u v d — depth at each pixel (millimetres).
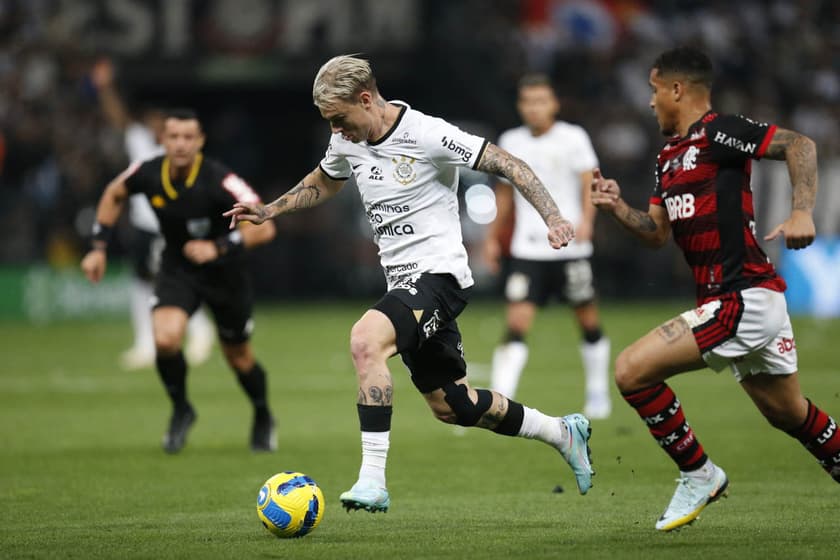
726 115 19266
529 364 54344
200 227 29484
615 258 90500
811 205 18234
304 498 19641
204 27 81875
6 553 18547
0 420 37219
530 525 20844
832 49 99750
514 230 36625
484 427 21500
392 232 21000
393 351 20266
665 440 19422
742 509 22156
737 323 19062
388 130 20578
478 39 90375
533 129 36781
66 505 23344
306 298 94438
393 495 24484
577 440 21578
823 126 95312
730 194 19188
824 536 19406
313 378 48875
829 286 81062
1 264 77188
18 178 81375
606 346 37750
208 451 31016
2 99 83750
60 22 84312
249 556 18109
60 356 57375
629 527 20531
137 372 51000
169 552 18500
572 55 94438
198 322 55594
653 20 97812
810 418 19859
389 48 82312
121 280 82625
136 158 47906
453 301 20953
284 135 95875
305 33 81875
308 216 94625
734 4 100188
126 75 82375
